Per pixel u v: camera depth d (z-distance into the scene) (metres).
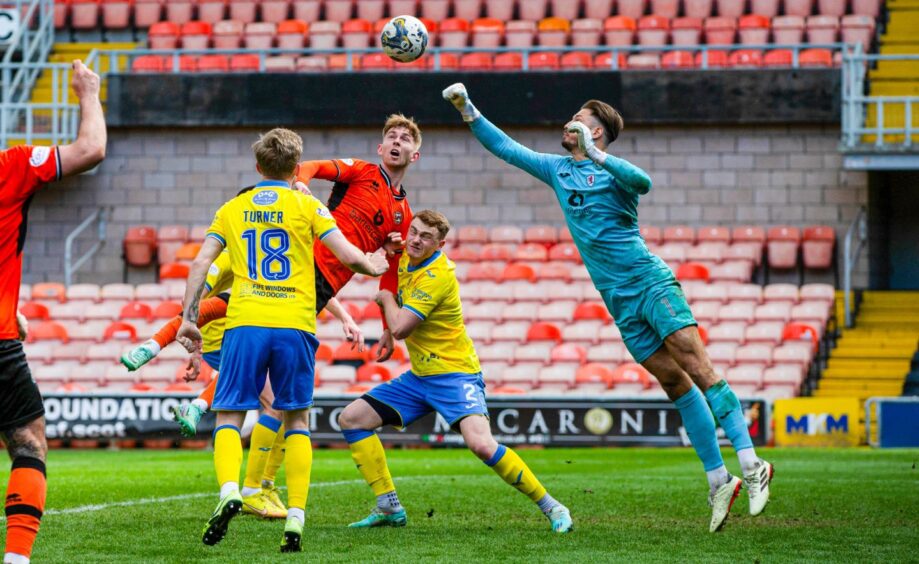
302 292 15.68
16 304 13.12
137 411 42.75
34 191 13.08
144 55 65.56
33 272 60.97
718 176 58.41
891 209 61.38
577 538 16.94
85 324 54.19
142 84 60.31
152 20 70.06
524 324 53.31
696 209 58.50
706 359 17.67
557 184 18.53
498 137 19.17
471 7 68.62
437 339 18.14
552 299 54.97
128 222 61.06
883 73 62.75
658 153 58.81
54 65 59.34
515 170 59.69
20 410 13.09
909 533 17.66
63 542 16.22
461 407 18.02
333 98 59.56
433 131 60.16
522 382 49.69
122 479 27.52
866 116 59.94
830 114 57.00
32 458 13.09
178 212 60.88
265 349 15.47
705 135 58.53
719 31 64.31
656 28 64.81
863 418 43.94
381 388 18.50
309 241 15.75
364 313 53.03
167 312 53.91
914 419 42.44
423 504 21.80
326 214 15.71
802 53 60.50
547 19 66.69
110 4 70.12
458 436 42.06
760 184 58.16
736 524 18.83
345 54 65.94
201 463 34.50
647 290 17.88
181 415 16.89
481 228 58.34
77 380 51.72
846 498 23.11
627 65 61.66
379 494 18.31
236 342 15.52
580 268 56.28
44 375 51.88
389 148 20.53
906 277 61.31
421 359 18.22
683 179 58.59
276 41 67.25
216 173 60.81
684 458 36.88
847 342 53.31
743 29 64.19
